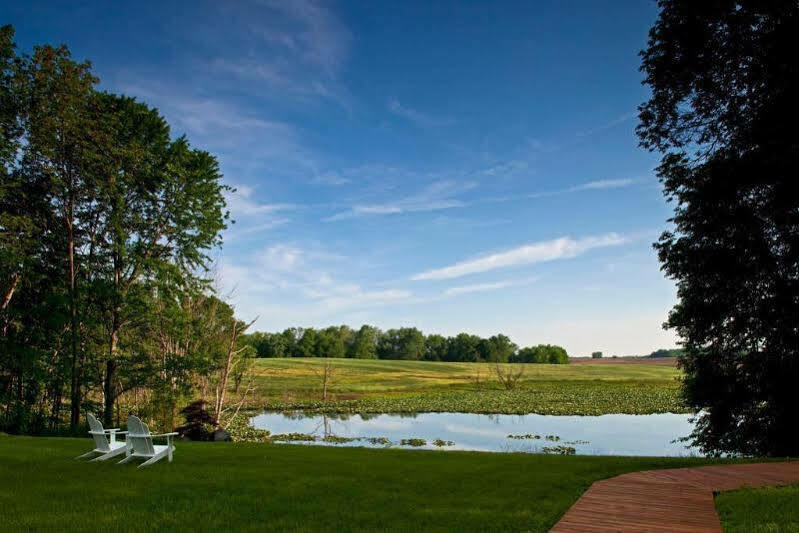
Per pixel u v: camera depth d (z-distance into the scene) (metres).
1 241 25.88
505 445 30.58
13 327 28.86
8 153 26.36
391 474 12.16
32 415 28.16
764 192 20.53
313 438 32.94
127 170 29.30
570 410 51.47
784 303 20.45
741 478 11.48
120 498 9.56
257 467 13.02
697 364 23.95
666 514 8.32
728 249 20.98
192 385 30.59
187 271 31.42
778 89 18.45
